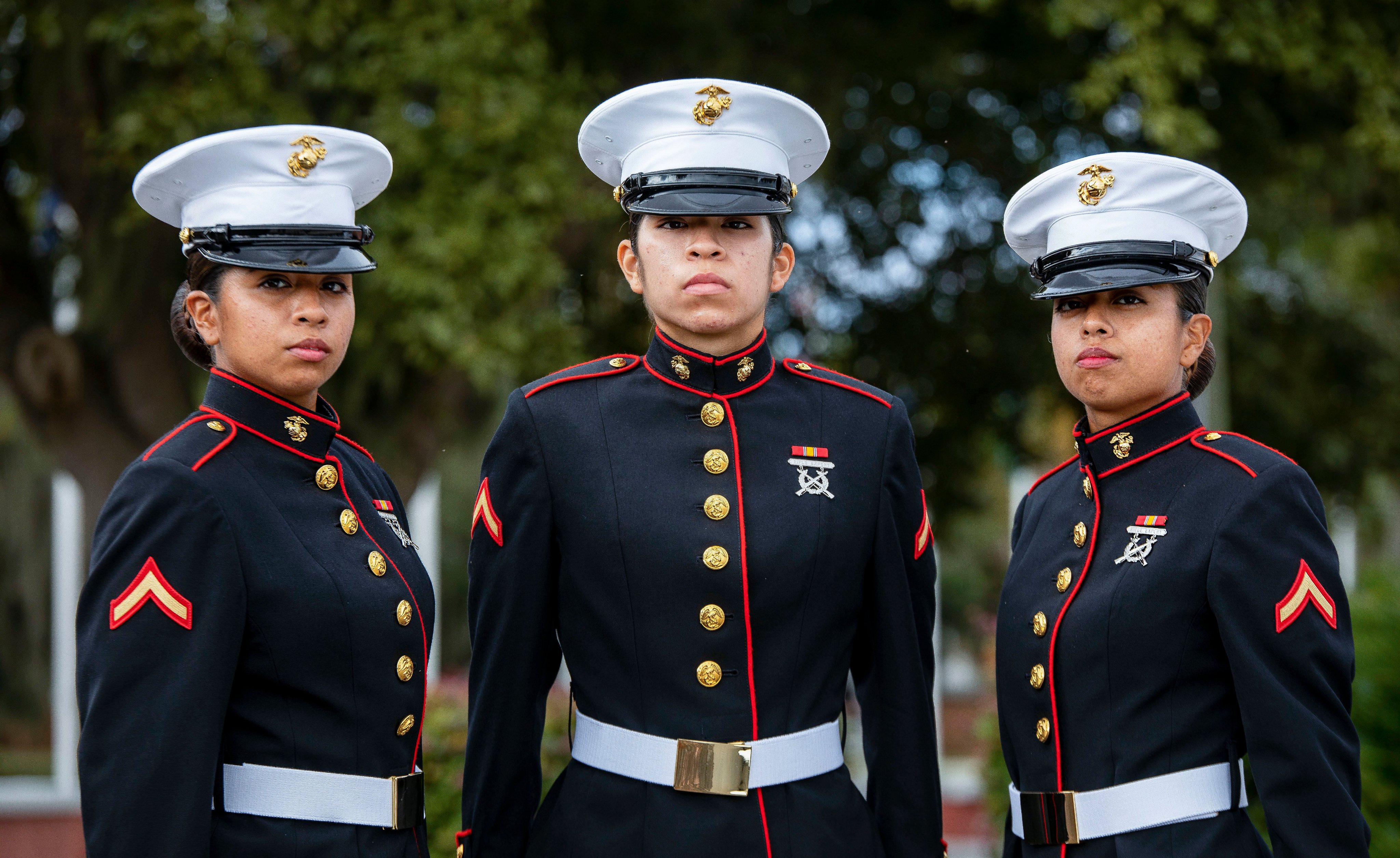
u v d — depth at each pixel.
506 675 3.71
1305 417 14.37
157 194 3.48
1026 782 3.72
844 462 3.76
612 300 11.53
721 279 3.53
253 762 3.25
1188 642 3.43
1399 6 10.41
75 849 17.08
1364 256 16.86
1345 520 16.45
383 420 10.56
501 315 8.74
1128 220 3.64
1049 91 11.51
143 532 3.15
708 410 3.71
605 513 3.63
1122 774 3.45
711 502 3.60
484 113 8.59
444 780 7.23
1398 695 5.74
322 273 3.37
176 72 8.91
